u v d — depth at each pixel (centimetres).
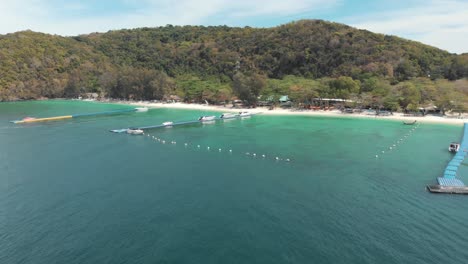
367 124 11825
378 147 8275
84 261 3503
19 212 4597
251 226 4184
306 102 15862
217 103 18788
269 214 4506
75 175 6128
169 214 4509
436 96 13525
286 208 4688
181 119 13712
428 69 18588
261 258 3544
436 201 4909
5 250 3697
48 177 6022
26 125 12031
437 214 4497
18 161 7069
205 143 8869
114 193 5244
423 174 6134
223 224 4241
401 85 14875
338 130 10744
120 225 4219
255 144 8700
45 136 9862
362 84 16550
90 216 4462
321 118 13450
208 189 5406
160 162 7012
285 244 3797
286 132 10469
